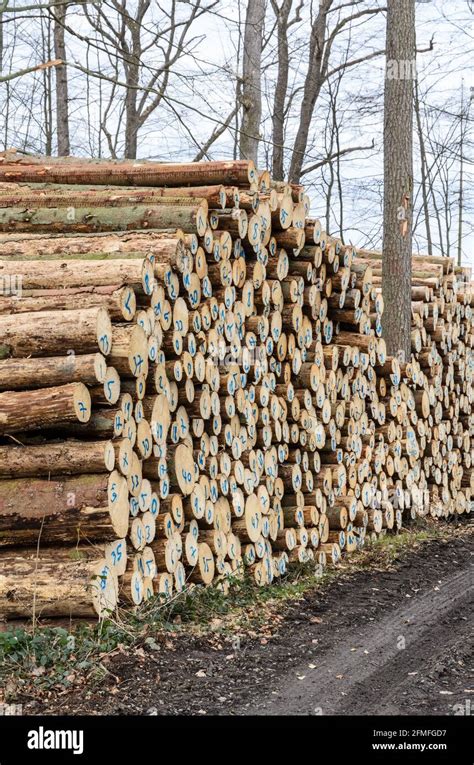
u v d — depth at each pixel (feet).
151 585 24.06
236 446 29.30
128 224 26.91
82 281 23.88
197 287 26.84
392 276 42.68
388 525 39.88
